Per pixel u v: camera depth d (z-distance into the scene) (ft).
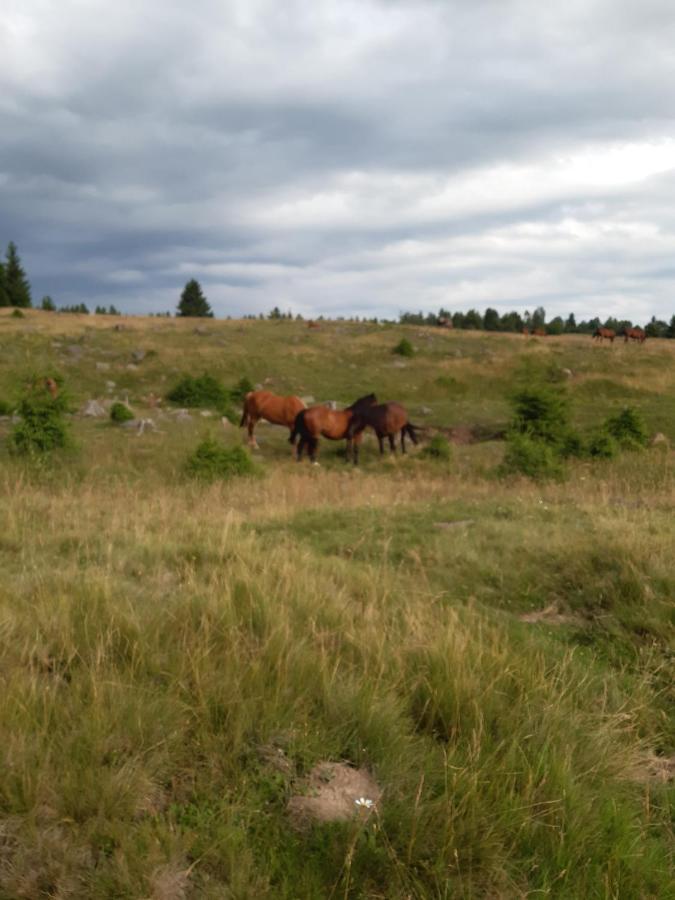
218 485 41.22
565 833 7.83
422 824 7.61
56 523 25.18
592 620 17.54
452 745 9.54
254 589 14.78
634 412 66.33
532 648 13.97
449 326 181.47
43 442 48.39
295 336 143.84
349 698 10.09
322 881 6.92
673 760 10.85
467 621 15.48
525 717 10.42
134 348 120.88
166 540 22.00
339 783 8.60
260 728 9.14
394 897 6.76
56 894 6.42
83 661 10.37
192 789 8.09
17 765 7.64
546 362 121.08
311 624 13.30
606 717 11.43
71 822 7.10
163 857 6.79
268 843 7.38
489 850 7.39
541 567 20.97
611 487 41.88
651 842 8.34
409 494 41.01
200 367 114.11
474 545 23.88
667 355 128.26
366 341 141.90
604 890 7.22
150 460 52.47
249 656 11.42
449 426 83.61
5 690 9.09
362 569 20.22
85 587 14.14
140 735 8.57
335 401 96.32
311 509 32.27
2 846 6.85
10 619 11.83
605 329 143.64
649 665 14.24
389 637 13.10
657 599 17.08
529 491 40.65
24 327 131.23
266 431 80.38
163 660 11.02
